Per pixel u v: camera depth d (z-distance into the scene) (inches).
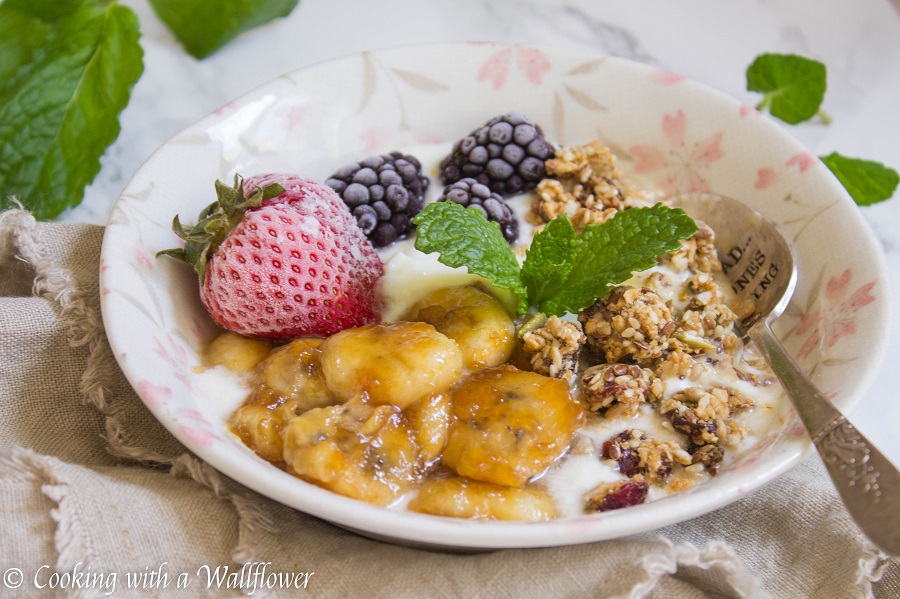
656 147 13.7
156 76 15.4
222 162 12.8
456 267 11.3
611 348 11.6
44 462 10.3
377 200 12.6
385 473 10.3
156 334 11.0
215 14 15.2
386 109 13.8
